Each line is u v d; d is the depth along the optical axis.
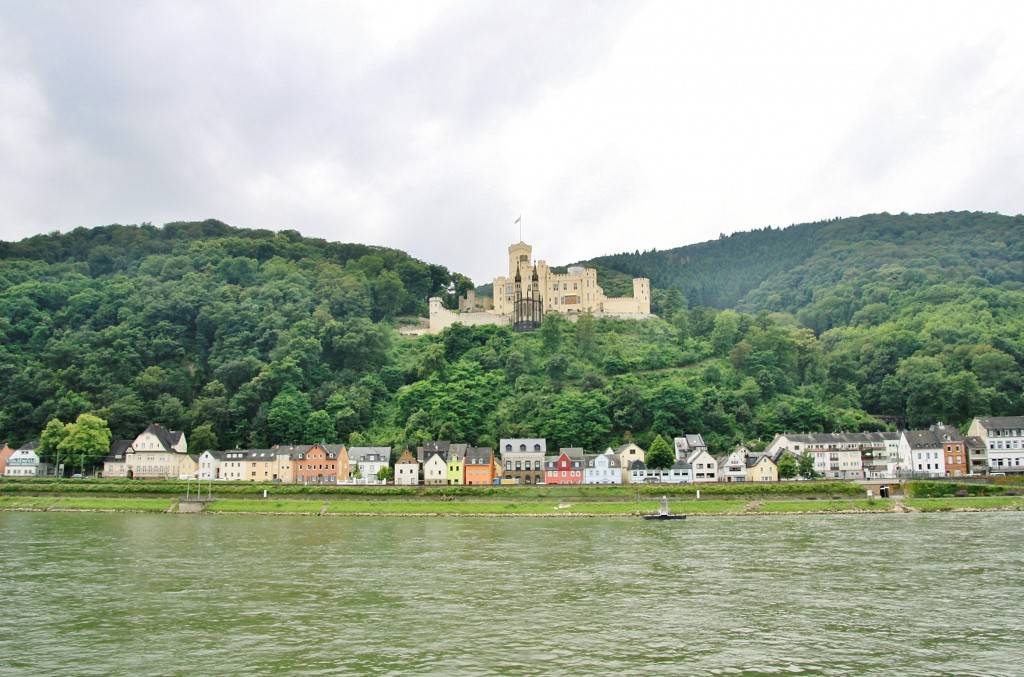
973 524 145.62
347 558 110.94
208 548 121.56
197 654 63.38
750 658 61.44
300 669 59.47
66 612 77.56
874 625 70.94
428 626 71.56
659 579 93.38
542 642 66.19
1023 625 70.81
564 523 159.38
